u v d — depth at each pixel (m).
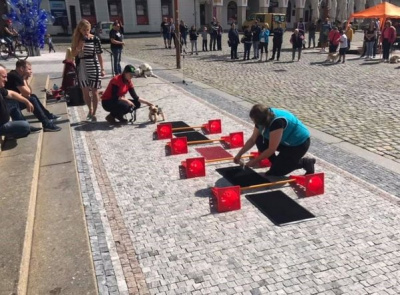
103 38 26.59
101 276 2.85
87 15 33.94
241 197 4.03
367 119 7.11
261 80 11.52
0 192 3.52
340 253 3.09
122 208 3.83
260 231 3.41
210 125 6.19
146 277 2.84
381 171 4.72
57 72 12.39
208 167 4.82
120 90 6.50
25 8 16.30
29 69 5.89
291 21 45.34
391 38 16.06
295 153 4.28
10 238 2.81
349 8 47.59
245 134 6.10
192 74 12.66
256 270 2.90
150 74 11.84
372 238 3.29
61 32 33.34
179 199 4.00
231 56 17.11
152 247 3.20
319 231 3.40
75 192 3.90
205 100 8.66
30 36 16.67
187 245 3.22
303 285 2.73
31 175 3.88
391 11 18.81
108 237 3.34
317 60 16.41
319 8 44.56
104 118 7.15
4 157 4.39
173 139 5.25
